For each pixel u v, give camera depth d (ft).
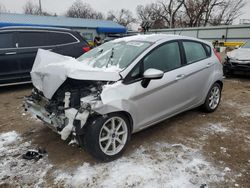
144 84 10.68
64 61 11.62
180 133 12.96
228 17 141.28
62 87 10.36
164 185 8.64
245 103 18.99
